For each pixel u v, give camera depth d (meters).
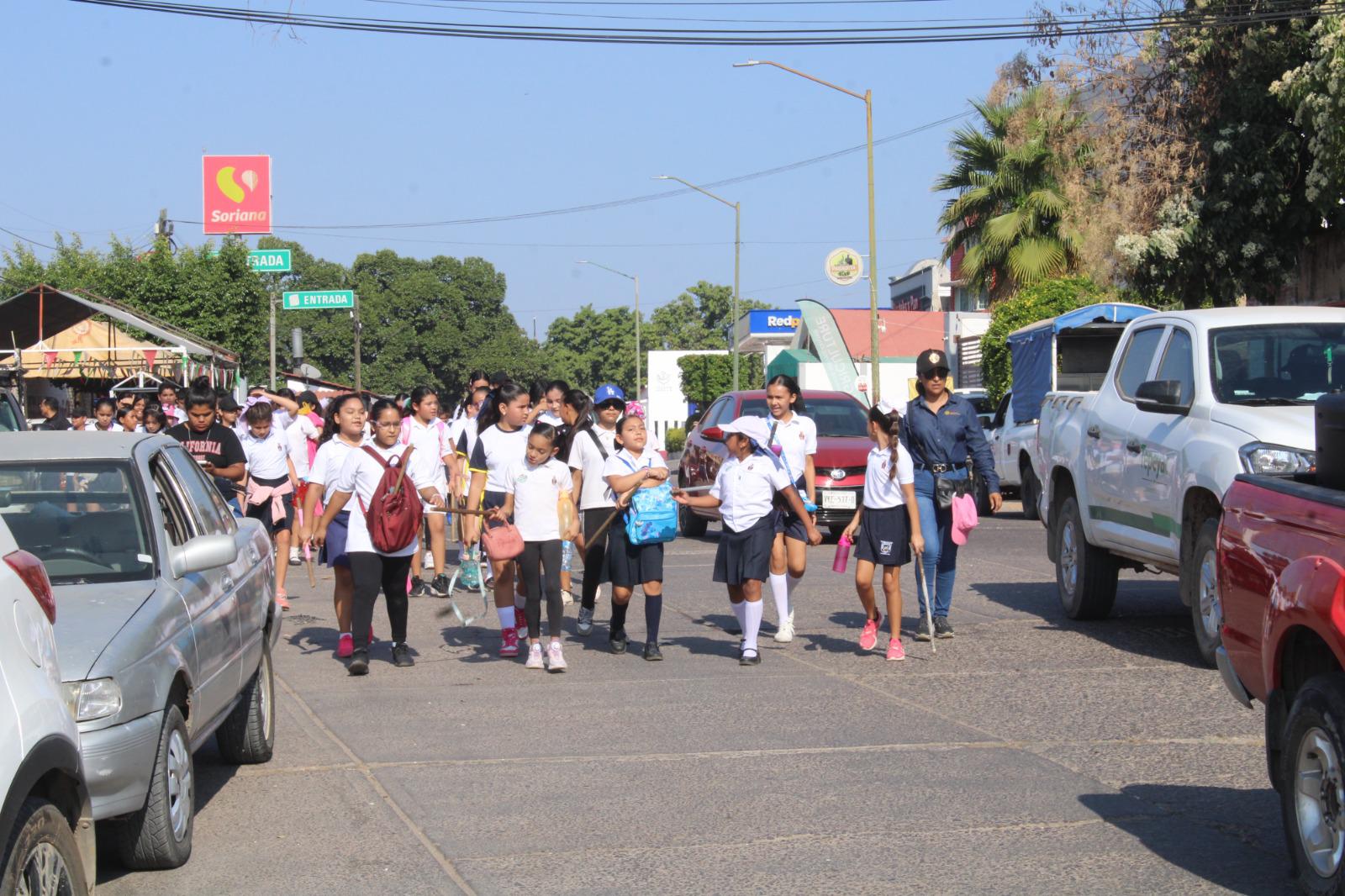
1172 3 26.30
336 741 7.73
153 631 5.34
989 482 10.64
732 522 9.81
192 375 30.66
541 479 9.73
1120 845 5.71
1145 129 27.03
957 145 38.16
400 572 9.98
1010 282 35.91
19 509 6.05
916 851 5.64
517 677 9.58
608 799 6.46
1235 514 6.01
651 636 10.12
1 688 3.60
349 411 10.19
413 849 5.77
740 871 5.44
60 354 30.06
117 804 4.95
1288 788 5.09
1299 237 26.19
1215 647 9.11
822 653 10.31
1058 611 12.14
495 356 90.25
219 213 55.81
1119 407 10.76
